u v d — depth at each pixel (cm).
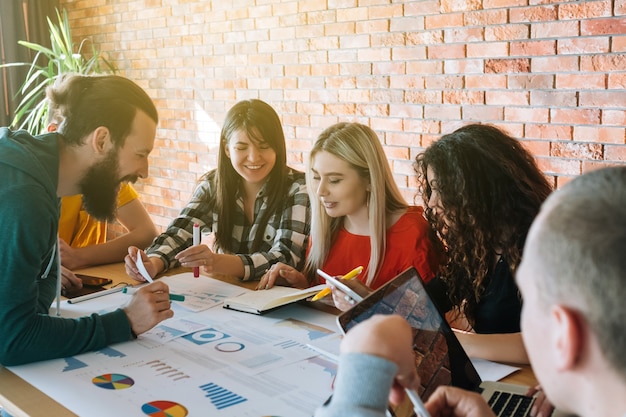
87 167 164
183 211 249
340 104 398
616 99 292
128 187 262
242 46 448
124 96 163
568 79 305
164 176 530
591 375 59
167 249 228
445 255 199
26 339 141
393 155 377
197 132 493
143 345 152
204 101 484
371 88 381
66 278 200
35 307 146
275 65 430
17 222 141
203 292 194
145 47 520
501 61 326
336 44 394
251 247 242
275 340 154
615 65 290
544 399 114
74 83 163
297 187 241
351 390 67
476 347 141
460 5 337
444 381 120
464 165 156
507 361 139
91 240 275
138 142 166
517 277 66
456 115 347
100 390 128
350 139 203
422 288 132
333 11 392
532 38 314
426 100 358
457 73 343
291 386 129
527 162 162
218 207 248
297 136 426
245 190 248
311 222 218
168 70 507
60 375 136
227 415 117
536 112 318
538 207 155
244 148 231
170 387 129
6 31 527
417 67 359
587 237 58
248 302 176
